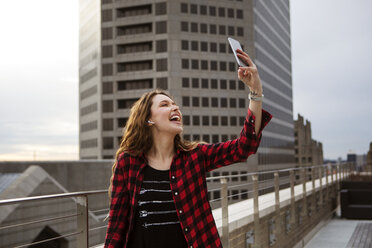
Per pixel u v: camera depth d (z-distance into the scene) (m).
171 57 75.75
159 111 2.05
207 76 77.00
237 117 77.81
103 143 78.75
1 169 26.72
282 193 11.86
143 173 2.03
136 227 2.00
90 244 18.30
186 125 74.88
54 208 18.52
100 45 80.25
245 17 80.31
